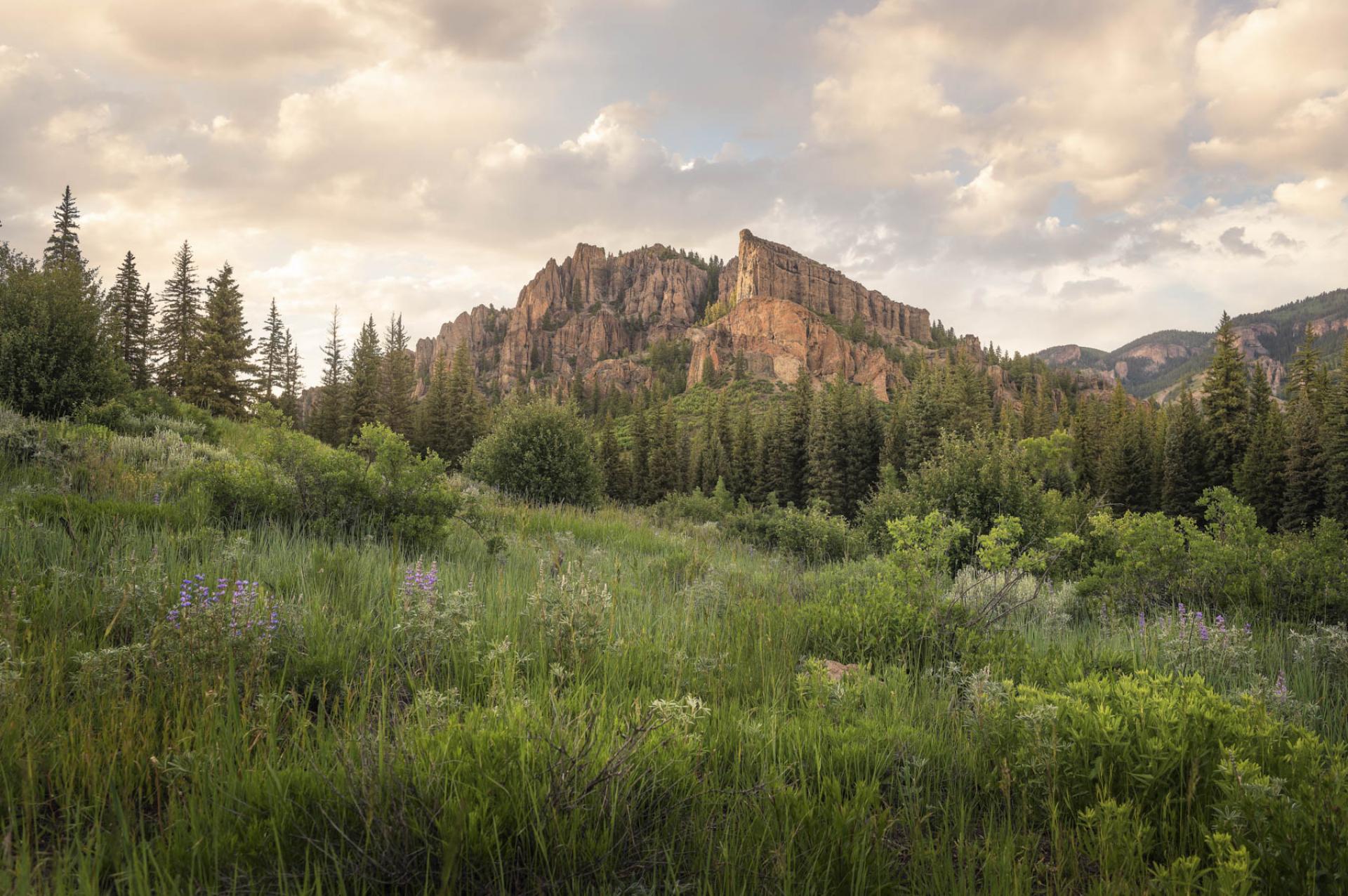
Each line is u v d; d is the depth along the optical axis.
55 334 16.08
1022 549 11.92
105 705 3.02
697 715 3.48
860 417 64.62
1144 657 5.70
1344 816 2.34
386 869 2.21
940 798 3.14
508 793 2.49
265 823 2.32
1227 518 9.16
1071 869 2.54
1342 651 5.52
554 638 4.76
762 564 11.66
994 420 101.12
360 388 58.91
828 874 2.31
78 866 2.12
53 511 6.50
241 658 3.71
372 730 3.08
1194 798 2.82
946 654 5.36
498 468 21.89
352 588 5.64
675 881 2.31
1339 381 50.50
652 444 80.62
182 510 7.76
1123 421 74.12
